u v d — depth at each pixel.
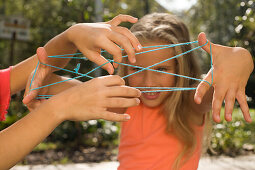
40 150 4.87
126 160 1.62
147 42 1.41
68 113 0.74
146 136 1.60
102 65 0.85
